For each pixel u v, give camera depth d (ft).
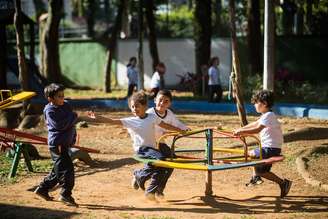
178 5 124.57
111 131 52.44
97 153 41.70
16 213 25.55
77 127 54.19
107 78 97.25
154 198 27.84
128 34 115.14
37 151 40.55
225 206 27.12
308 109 63.16
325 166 35.37
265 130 28.19
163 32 108.47
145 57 105.60
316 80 95.76
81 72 111.14
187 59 104.01
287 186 28.37
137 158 27.32
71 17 133.18
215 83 70.79
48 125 27.14
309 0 94.89
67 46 111.86
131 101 27.68
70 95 92.48
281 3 99.25
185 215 25.29
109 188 31.45
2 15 80.12
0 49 80.38
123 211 26.13
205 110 70.18
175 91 98.02
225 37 100.63
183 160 28.43
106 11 121.60
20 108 57.06
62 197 27.22
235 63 47.42
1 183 32.60
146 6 93.04
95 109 72.90
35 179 33.73
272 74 57.47
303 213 25.61
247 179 33.22
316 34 95.66
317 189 30.48
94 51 109.70
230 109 68.18
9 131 36.11
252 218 24.56
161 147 29.14
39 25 106.22
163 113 28.25
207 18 83.87
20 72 56.24
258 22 82.79
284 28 101.30
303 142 44.47
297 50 96.48
